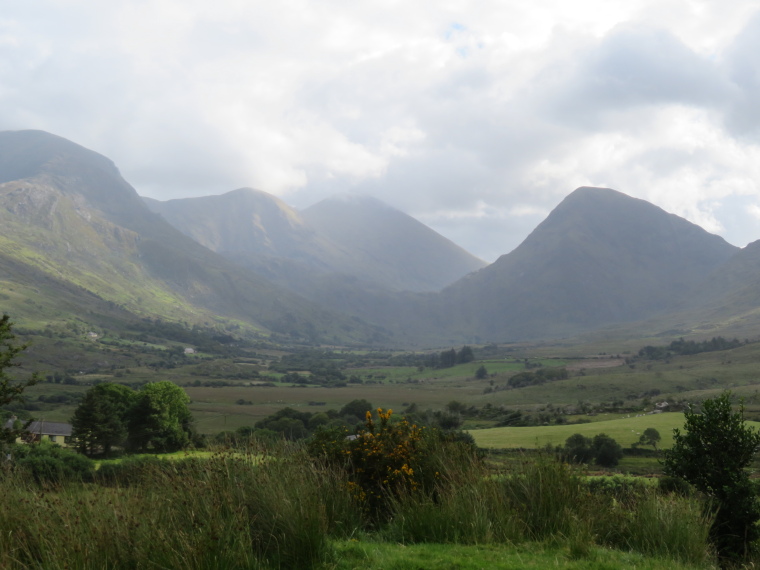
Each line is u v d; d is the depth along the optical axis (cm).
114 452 5250
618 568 662
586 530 777
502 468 969
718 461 1148
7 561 559
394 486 897
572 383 14575
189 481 725
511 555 697
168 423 5638
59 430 6556
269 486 732
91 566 560
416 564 643
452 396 14475
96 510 637
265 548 672
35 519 615
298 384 18112
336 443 973
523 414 10431
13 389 1212
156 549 586
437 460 919
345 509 820
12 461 843
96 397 5438
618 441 5944
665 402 10581
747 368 14875
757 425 4909
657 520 825
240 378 18912
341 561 657
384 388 17150
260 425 8225
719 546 1056
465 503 812
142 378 16862
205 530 614
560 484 873
